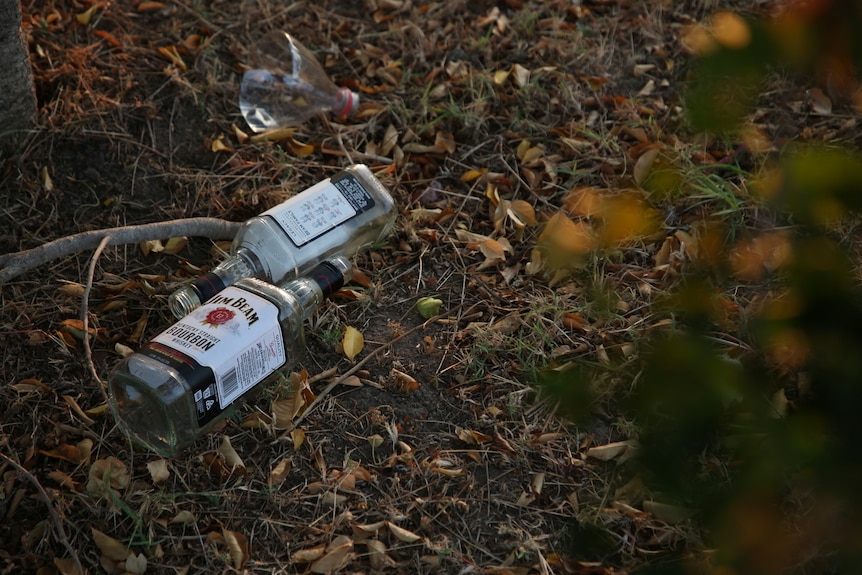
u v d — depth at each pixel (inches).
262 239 74.6
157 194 88.2
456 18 108.8
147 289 79.4
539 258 83.5
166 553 63.7
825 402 30.0
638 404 31.9
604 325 78.1
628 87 102.3
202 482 67.5
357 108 96.6
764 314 31.7
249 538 64.6
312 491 67.4
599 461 69.2
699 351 31.5
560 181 93.2
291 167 91.4
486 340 76.9
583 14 109.6
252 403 72.6
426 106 97.3
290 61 99.8
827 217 29.8
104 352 75.0
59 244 75.5
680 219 87.1
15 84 83.2
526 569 62.9
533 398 73.5
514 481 68.4
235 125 95.0
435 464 68.7
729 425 38.8
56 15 98.1
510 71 101.9
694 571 34.9
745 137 88.9
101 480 66.2
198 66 98.8
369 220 79.8
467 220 89.0
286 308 67.4
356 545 64.5
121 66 96.0
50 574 62.0
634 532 64.2
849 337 29.9
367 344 77.9
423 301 80.0
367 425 71.8
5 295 77.9
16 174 85.7
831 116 94.7
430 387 74.4
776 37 26.9
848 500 30.9
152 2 103.3
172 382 61.7
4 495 65.4
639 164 89.6
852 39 26.0
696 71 28.8
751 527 31.3
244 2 106.6
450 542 64.7
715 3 107.4
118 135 90.1
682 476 31.9
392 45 105.4
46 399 71.3
